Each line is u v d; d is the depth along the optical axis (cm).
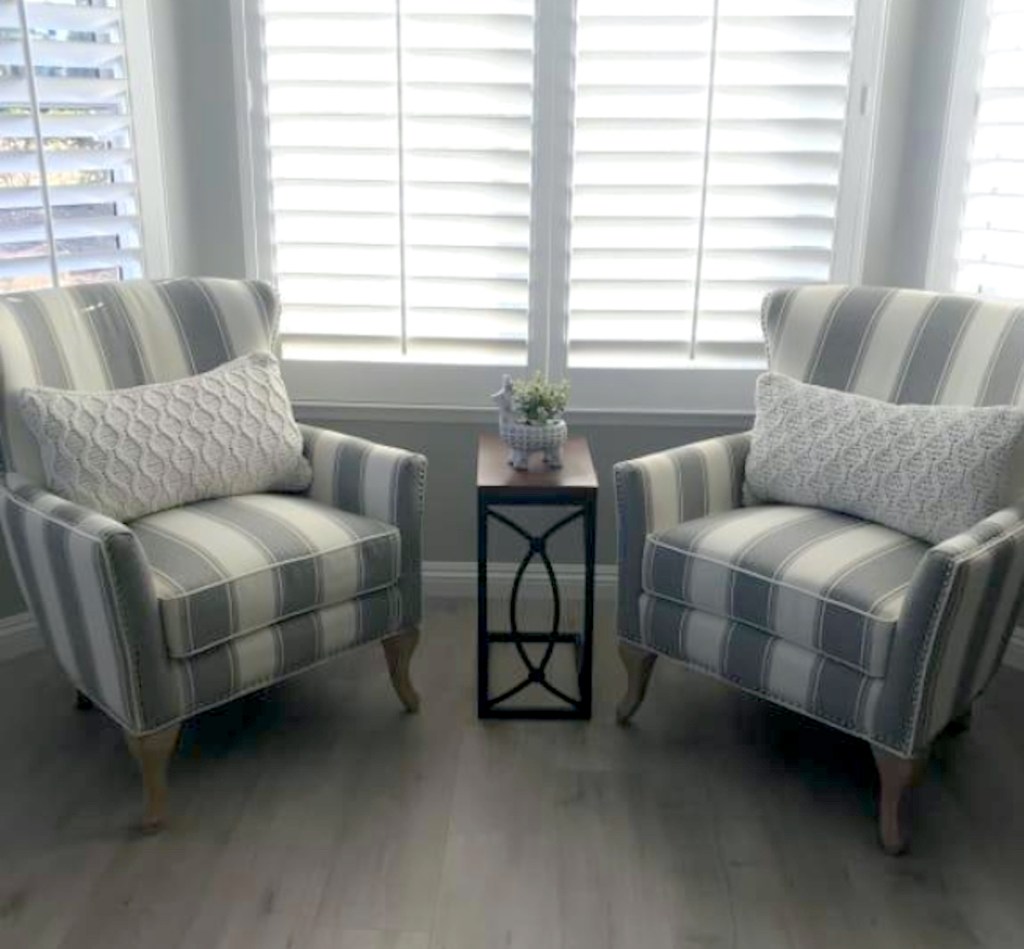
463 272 298
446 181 290
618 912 196
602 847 213
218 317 265
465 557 322
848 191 289
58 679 273
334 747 246
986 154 274
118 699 208
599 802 227
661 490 239
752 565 219
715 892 201
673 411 304
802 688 215
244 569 215
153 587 204
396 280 298
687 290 296
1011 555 205
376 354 305
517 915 194
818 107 282
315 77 284
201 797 227
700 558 227
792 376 263
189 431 239
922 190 285
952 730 253
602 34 279
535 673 258
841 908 198
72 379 241
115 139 283
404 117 285
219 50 282
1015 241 271
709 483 250
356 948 186
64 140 271
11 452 232
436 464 314
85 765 238
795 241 292
